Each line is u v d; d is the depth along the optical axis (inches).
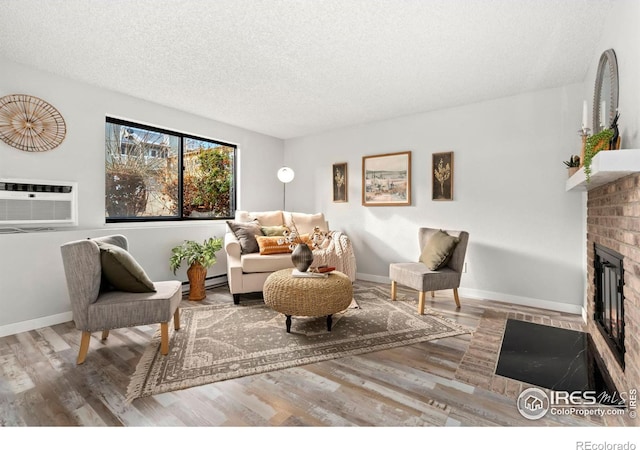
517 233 131.7
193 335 97.3
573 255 120.6
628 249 59.4
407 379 72.5
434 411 60.8
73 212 116.9
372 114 158.7
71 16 79.8
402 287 158.9
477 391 67.6
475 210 141.3
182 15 79.7
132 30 86.1
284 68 108.9
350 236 181.9
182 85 123.5
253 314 117.3
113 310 79.7
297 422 57.4
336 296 97.9
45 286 104.3
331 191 188.7
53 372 74.7
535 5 74.7
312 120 169.2
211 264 137.6
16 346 89.0
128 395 65.6
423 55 99.3
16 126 103.2
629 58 62.9
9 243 96.8
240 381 71.5
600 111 83.8
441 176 149.5
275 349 87.6
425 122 154.7
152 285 89.7
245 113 157.5
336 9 77.0
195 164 166.1
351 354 84.7
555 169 123.3
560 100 122.0
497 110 135.3
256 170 192.2
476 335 97.9
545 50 95.6
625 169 51.1
